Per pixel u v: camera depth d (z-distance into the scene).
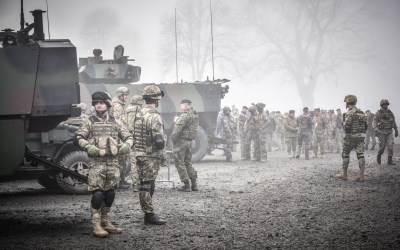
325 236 5.52
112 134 5.71
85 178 8.09
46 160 7.77
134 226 6.22
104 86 14.45
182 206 7.64
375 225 6.05
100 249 5.09
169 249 5.07
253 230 5.89
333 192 8.88
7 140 5.96
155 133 6.28
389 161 13.63
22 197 8.98
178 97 15.66
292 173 12.18
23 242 5.40
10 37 6.06
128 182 10.25
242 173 12.43
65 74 6.27
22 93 6.02
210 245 5.21
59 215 7.06
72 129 9.45
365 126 10.40
